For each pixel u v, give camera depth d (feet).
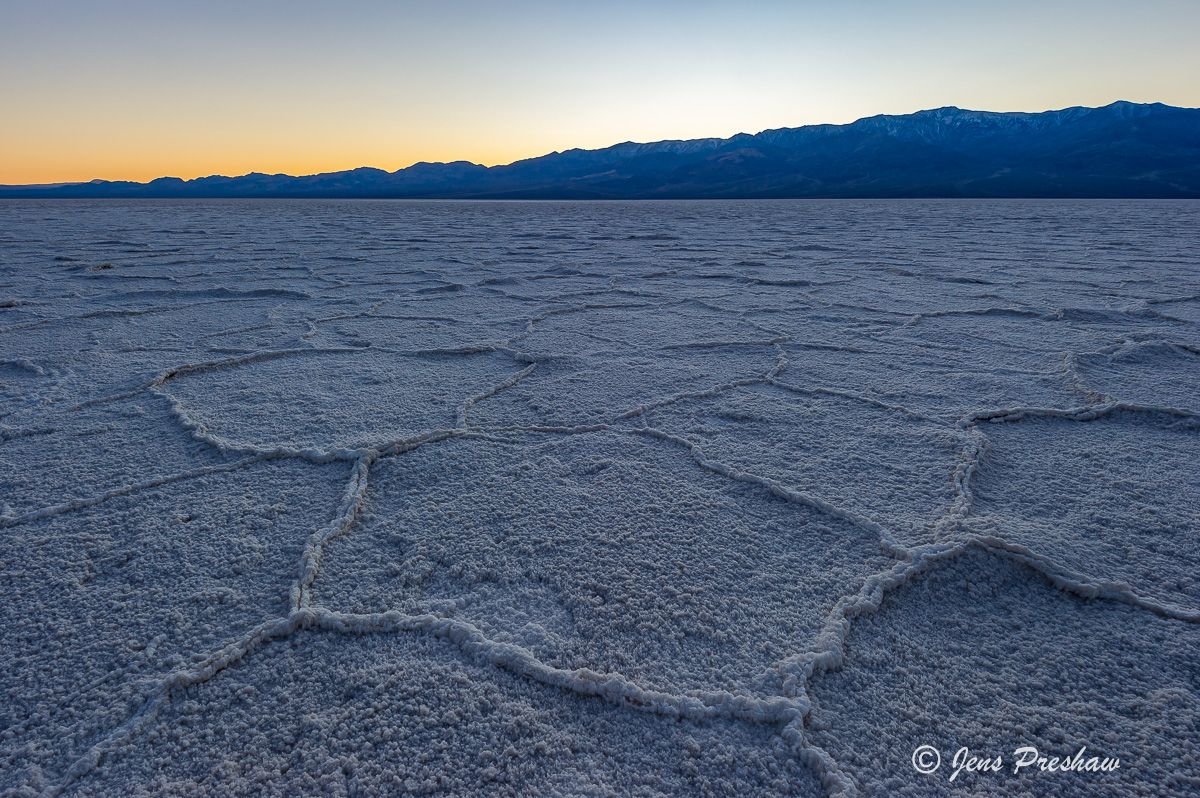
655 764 2.29
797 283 13.42
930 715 2.49
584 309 10.85
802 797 2.18
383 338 8.73
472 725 2.43
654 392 6.41
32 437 5.19
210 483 4.37
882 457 4.77
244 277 14.43
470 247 21.66
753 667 2.71
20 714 2.47
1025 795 2.16
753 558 3.50
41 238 23.91
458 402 6.10
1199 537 3.66
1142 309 10.18
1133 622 3.01
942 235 25.16
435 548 3.60
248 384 6.64
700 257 18.40
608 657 2.77
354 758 2.29
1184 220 33.50
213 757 2.30
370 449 4.81
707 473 4.56
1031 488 4.30
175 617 3.01
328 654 2.81
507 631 2.94
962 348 8.04
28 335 8.72
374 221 38.29
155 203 91.76
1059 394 6.21
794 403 6.04
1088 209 51.21
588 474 4.55
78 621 2.98
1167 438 5.16
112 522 3.85
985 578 3.33
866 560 3.46
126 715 2.46
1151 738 2.36
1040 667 2.73
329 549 3.59
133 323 9.57
